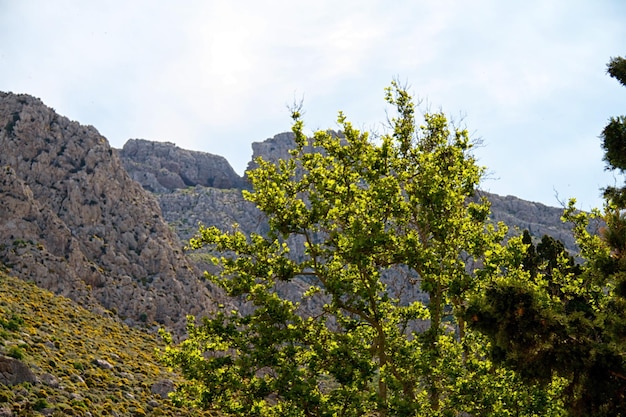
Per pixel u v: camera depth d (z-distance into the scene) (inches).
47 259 3634.4
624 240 460.1
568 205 1011.3
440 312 835.4
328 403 720.3
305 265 822.5
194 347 823.7
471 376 787.4
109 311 3681.1
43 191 4303.6
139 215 4778.5
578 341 422.3
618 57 505.4
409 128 903.7
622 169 503.8
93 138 4977.9
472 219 877.2
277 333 745.0
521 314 416.5
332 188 823.1
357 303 808.3
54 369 2228.1
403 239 775.7
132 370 2701.8
